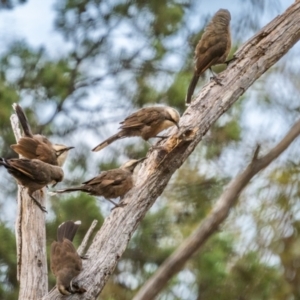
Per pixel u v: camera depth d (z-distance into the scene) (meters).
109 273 9.26
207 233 12.08
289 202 16.23
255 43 10.98
